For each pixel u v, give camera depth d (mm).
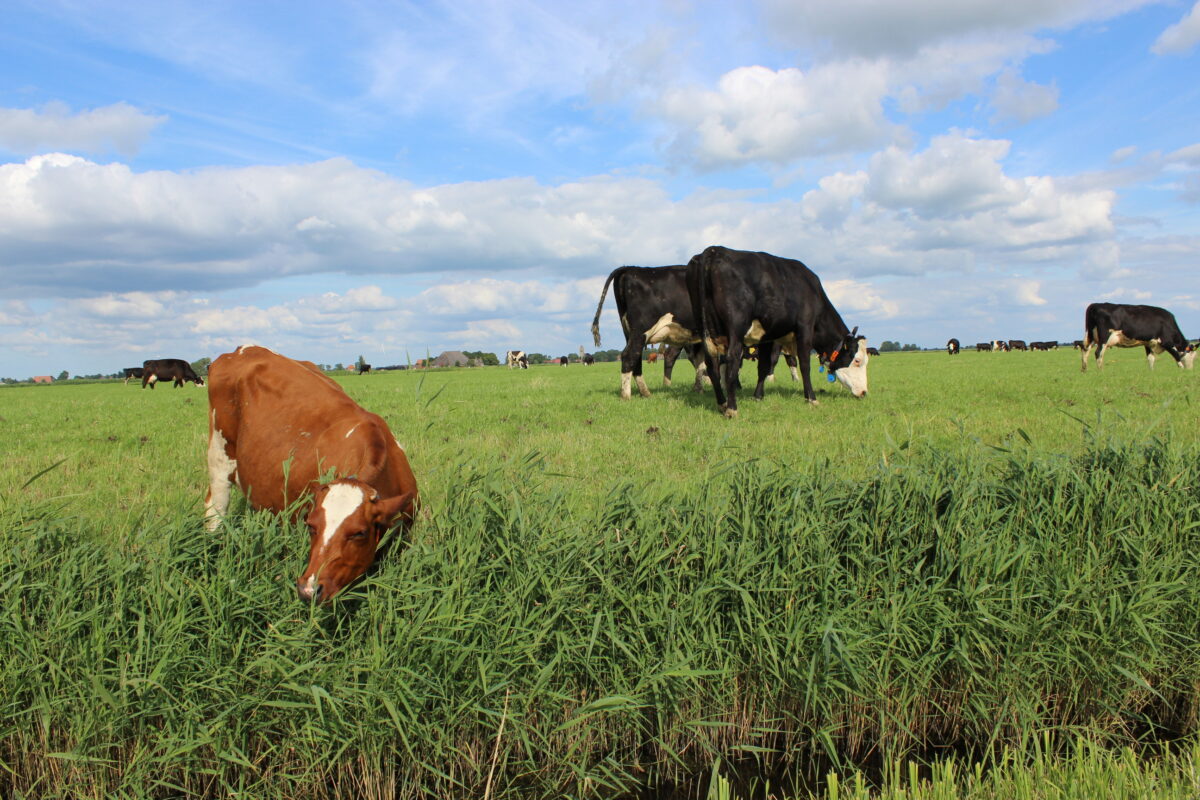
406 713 3262
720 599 3803
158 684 3047
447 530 3826
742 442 8789
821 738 3711
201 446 9859
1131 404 12094
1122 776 3059
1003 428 9594
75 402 23719
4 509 3785
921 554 3992
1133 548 4039
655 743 3768
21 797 3145
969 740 3920
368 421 4703
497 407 14328
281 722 3301
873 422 10352
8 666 3131
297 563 3627
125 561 3500
